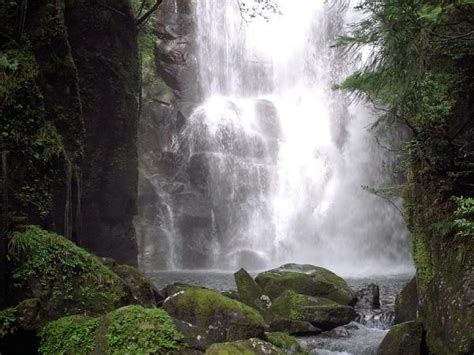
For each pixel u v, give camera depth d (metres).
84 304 6.42
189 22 26.53
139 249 19.22
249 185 22.73
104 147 13.46
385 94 6.96
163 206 20.61
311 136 25.20
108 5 13.33
